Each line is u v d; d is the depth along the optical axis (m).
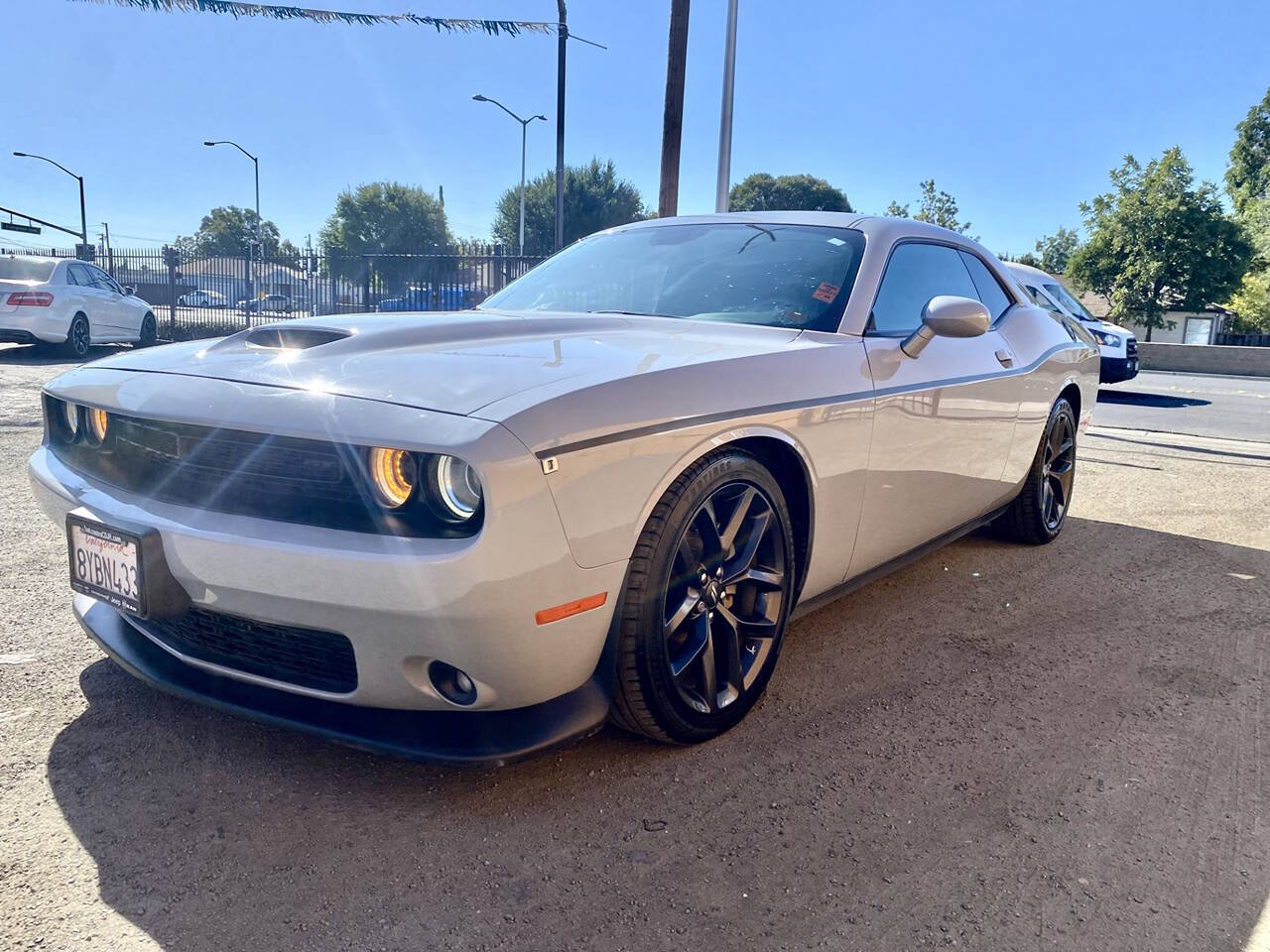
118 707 2.43
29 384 9.45
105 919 1.64
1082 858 1.92
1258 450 8.06
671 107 9.88
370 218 59.81
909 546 3.19
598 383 1.92
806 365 2.46
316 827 1.94
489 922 1.67
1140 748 2.41
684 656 2.22
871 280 2.92
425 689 1.86
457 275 16.81
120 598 1.99
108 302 13.95
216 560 1.84
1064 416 4.35
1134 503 5.48
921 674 2.85
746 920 1.70
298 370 2.01
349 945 1.60
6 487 4.78
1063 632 3.26
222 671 2.04
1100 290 35.03
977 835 1.99
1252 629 3.34
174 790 2.06
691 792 2.12
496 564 1.70
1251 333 39.88
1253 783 2.25
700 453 2.08
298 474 1.83
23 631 2.90
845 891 1.79
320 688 1.94
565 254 3.62
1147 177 33.88
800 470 2.45
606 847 1.91
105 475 2.18
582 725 1.98
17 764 2.14
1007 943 1.66
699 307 2.90
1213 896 1.81
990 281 3.85
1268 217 37.12
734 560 2.35
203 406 1.92
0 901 1.67
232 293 20.41
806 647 3.05
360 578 1.72
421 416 1.75
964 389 3.16
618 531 1.91
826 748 2.36
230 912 1.67
